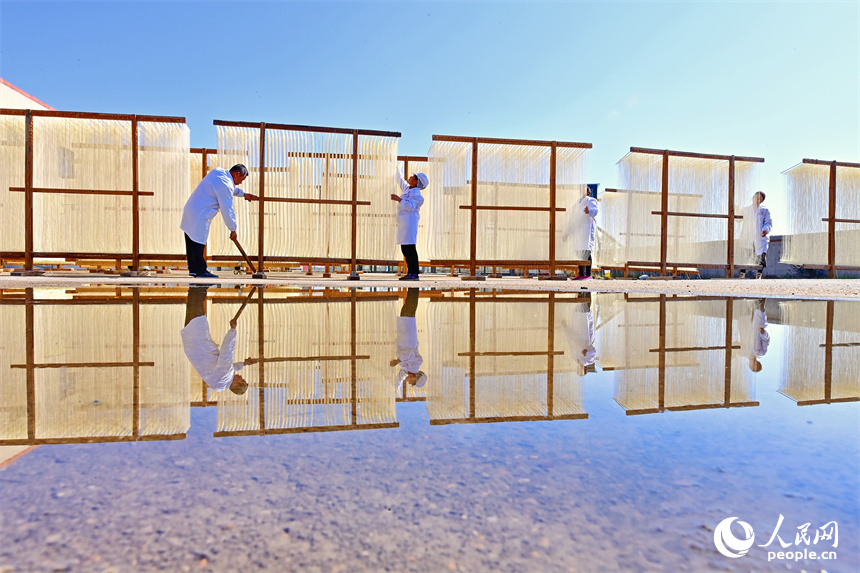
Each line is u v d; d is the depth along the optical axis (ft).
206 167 36.94
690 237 35.96
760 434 3.04
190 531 1.80
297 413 3.42
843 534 1.83
